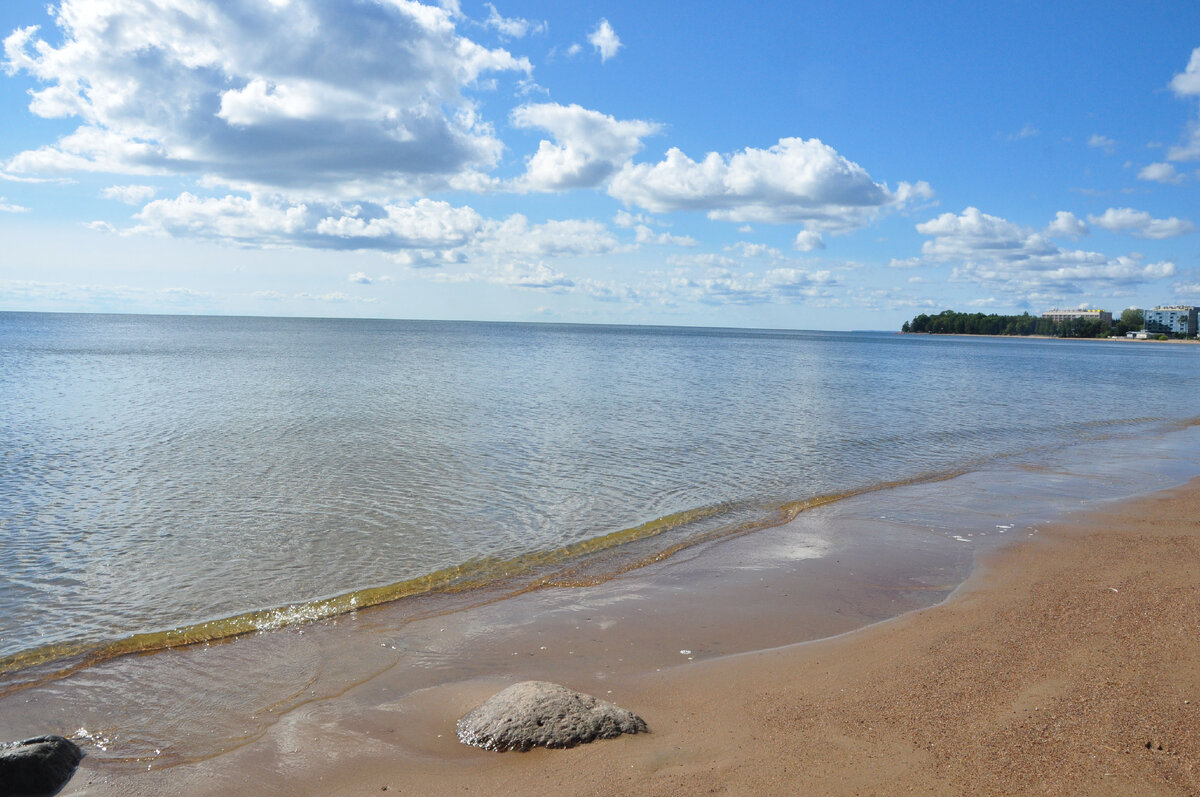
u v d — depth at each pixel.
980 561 10.89
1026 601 9.03
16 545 11.23
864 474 17.55
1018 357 94.69
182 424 23.09
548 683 6.34
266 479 15.66
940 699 6.40
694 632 8.34
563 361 62.41
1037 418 29.38
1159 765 5.20
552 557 11.16
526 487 15.43
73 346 73.50
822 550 11.53
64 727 6.26
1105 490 15.89
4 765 5.18
